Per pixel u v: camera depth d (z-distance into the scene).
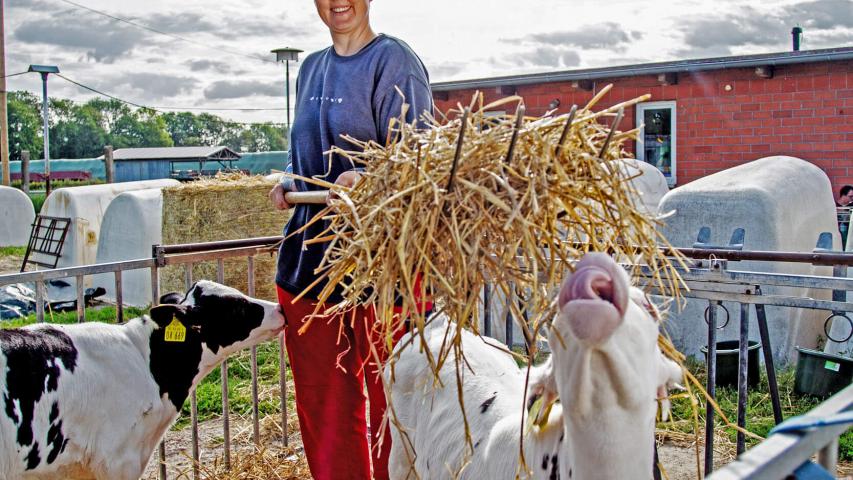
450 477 2.94
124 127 103.31
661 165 13.62
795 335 7.29
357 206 2.42
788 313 7.10
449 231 2.11
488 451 2.75
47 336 4.10
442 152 2.15
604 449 1.81
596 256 1.66
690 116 13.20
